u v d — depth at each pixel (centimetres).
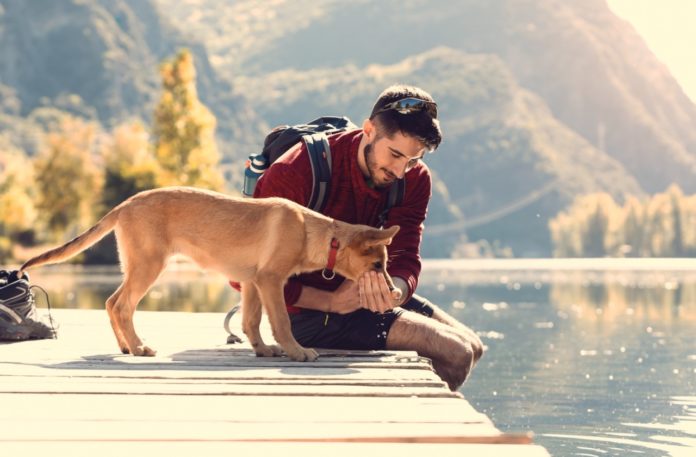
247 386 362
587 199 15300
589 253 14850
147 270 454
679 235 12494
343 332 477
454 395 348
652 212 12862
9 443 264
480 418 302
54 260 457
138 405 325
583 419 583
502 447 262
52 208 6078
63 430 282
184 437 272
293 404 329
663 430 544
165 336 595
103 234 459
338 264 452
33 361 440
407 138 444
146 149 5584
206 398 341
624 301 2153
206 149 4994
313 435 272
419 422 296
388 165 455
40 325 555
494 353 1013
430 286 3594
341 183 473
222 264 451
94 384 367
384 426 289
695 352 994
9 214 6294
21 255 6062
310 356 443
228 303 1683
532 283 3800
